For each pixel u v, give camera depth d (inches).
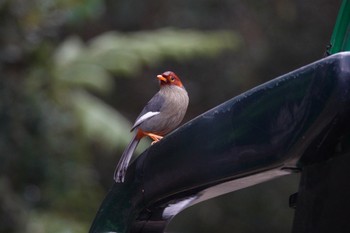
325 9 817.5
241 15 823.7
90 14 609.6
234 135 135.3
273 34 818.2
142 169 159.6
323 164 126.7
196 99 823.7
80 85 650.8
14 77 591.8
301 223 130.3
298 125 124.7
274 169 132.9
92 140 650.8
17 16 575.8
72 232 578.9
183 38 712.4
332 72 120.4
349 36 152.6
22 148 572.7
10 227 560.7
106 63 666.8
